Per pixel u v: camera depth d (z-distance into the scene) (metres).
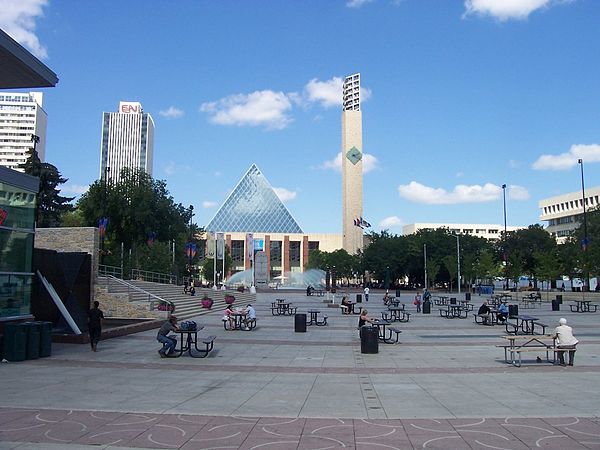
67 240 30.70
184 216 78.00
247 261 146.00
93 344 18.39
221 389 11.72
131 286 32.50
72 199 63.06
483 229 198.12
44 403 10.11
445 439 7.81
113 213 62.28
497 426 8.55
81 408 9.70
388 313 38.84
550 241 95.69
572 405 10.15
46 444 7.44
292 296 71.06
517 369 14.81
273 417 9.13
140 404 10.09
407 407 9.96
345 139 156.75
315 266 133.38
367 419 9.02
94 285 30.47
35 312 22.92
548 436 7.96
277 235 156.50
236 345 20.25
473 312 39.72
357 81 187.12
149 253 60.09
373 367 15.16
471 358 17.11
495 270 84.69
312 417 9.15
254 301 57.53
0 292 18.11
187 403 10.22
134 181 65.62
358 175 155.25
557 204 140.38
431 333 25.41
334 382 12.70
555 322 31.72
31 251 20.12
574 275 69.12
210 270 117.56
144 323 26.08
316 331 25.92
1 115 199.25
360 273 124.19
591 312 41.22
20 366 15.02
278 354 17.86
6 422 8.64
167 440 7.70
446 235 102.25
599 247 60.38
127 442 7.58
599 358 16.98
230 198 165.12
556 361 16.11
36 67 18.66
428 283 109.06
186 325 17.73
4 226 18.45
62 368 14.66
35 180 20.42
